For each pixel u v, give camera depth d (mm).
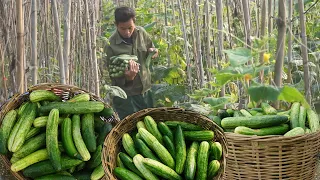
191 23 5016
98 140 2539
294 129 2730
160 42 5875
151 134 2408
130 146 2371
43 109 2502
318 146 2748
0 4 3129
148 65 4707
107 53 4539
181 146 2346
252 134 2775
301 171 2709
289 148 2619
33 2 3123
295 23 4980
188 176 2219
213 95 4270
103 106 2609
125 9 4375
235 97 3648
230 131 2895
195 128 2492
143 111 2520
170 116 2562
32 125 2504
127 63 4355
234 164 2717
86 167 2502
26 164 2367
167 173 2215
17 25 2957
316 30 4977
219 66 4199
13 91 3229
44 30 4699
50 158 2354
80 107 2527
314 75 4492
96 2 4949
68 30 3354
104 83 5457
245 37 3648
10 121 2463
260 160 2652
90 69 3963
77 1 4117
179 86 5383
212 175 2238
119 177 2256
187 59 4957
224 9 5465
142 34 4660
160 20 6941
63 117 2549
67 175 2402
